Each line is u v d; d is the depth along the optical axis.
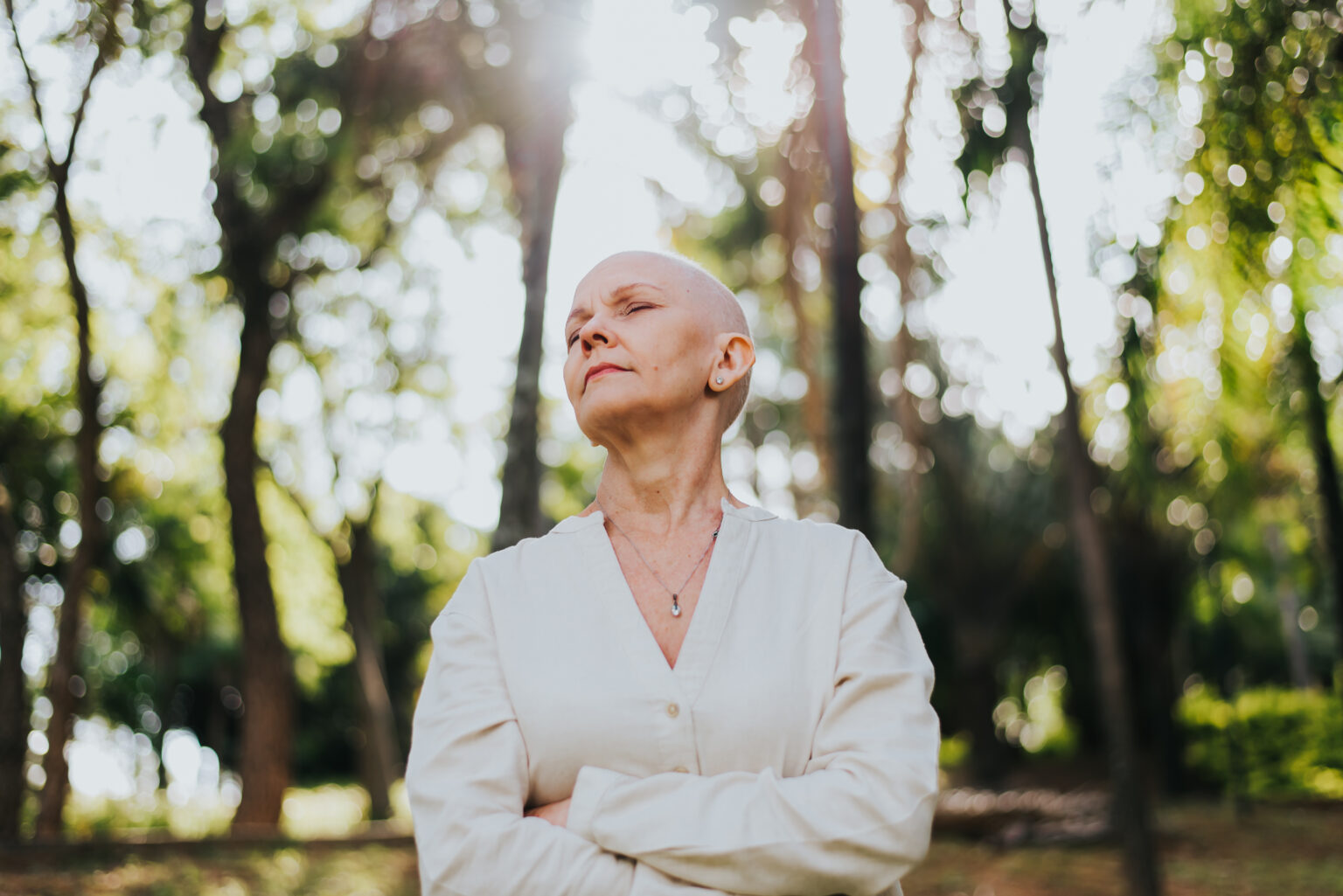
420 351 12.45
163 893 7.27
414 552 19.14
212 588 14.20
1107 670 5.96
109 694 16.58
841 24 5.38
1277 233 4.70
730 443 12.91
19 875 7.64
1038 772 16.80
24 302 10.53
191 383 12.13
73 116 8.58
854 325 4.90
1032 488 14.17
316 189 10.12
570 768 1.15
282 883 7.79
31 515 11.17
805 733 1.16
